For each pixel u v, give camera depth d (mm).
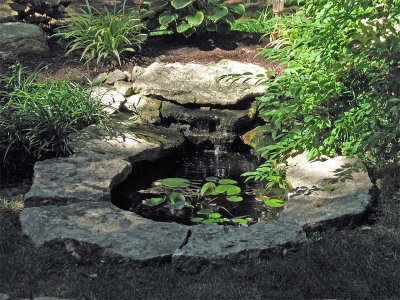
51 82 4262
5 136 3887
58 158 3742
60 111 4023
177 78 4527
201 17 4875
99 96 4398
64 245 2979
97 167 3664
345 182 3463
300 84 3742
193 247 2957
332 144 3764
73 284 2779
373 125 3480
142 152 3965
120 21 4828
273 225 3115
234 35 5105
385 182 3537
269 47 4895
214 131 4414
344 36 3826
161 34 5301
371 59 3668
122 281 2801
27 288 2746
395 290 2721
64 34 4875
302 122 3895
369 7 3812
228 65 4656
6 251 2992
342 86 3727
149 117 4383
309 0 4051
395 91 3490
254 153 4285
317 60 3818
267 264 2900
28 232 3080
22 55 4797
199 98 4406
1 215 3307
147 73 4566
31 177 3768
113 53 4750
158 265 2902
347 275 2811
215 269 2895
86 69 4715
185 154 4320
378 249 2992
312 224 3146
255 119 4402
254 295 2725
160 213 3539
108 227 3082
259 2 6250
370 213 3305
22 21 5242
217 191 3758
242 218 3504
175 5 4793
